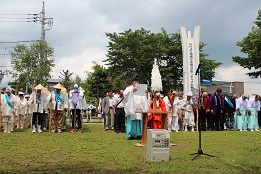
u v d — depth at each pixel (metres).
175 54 36.88
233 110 16.62
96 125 18.84
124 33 34.56
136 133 11.00
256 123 16.03
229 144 9.77
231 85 39.84
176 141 10.52
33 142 9.83
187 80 18.72
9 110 13.70
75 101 13.85
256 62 24.19
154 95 9.57
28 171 5.83
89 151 8.17
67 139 10.73
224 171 5.89
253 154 7.75
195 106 15.33
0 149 8.37
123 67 35.19
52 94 13.81
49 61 29.81
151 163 6.62
